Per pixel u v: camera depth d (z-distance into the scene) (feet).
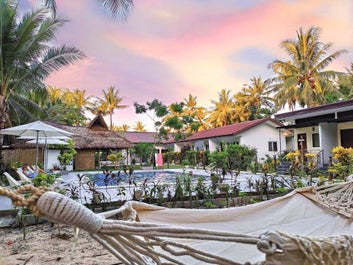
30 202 4.77
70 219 4.89
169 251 5.41
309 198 11.55
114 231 5.19
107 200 22.24
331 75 80.94
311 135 57.16
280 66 85.46
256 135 74.54
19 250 14.17
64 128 74.49
